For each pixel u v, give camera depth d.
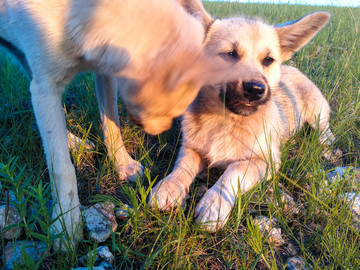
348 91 0.71
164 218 0.36
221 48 0.45
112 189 0.41
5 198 0.35
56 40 0.28
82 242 0.32
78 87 0.66
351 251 0.31
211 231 0.35
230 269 0.31
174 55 0.20
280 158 0.48
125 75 0.23
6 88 0.58
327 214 0.38
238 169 0.42
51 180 0.31
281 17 1.46
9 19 0.30
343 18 1.46
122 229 0.33
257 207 0.40
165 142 0.52
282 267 0.31
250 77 0.40
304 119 0.62
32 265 0.25
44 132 0.30
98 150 0.48
